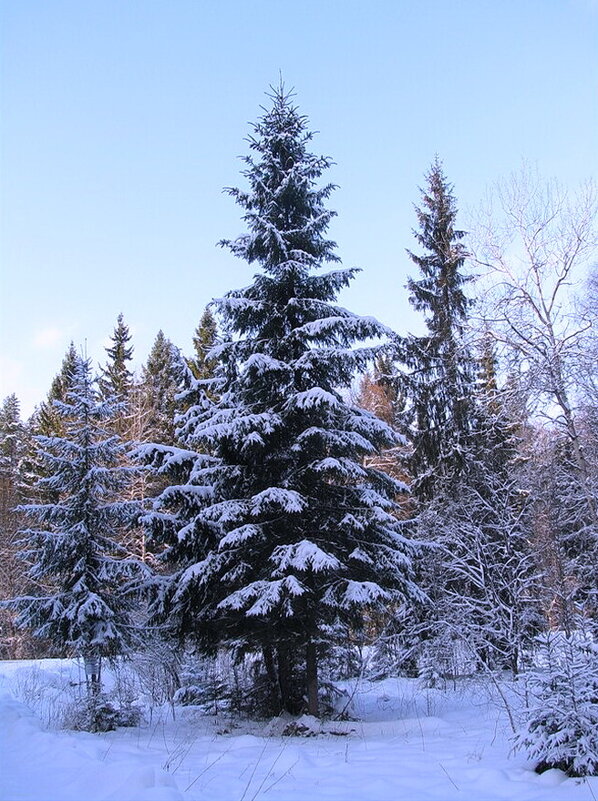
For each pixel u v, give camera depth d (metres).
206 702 13.70
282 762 7.66
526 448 18.50
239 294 12.77
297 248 13.10
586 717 6.29
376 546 11.27
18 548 28.42
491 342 18.25
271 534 11.31
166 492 11.63
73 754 6.81
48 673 17.53
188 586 11.29
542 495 16.89
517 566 11.42
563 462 17.88
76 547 12.87
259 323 12.80
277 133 13.43
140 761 7.50
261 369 11.42
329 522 11.52
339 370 12.29
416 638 14.47
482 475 15.81
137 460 12.85
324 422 12.02
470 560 13.13
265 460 11.99
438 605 13.26
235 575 10.84
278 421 11.23
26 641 26.28
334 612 11.02
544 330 17.56
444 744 8.76
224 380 13.34
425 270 20.36
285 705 11.72
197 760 7.93
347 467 11.21
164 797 4.93
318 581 11.08
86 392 14.38
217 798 5.77
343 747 8.92
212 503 11.93
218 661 14.70
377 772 7.01
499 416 17.44
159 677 14.69
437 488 17.66
